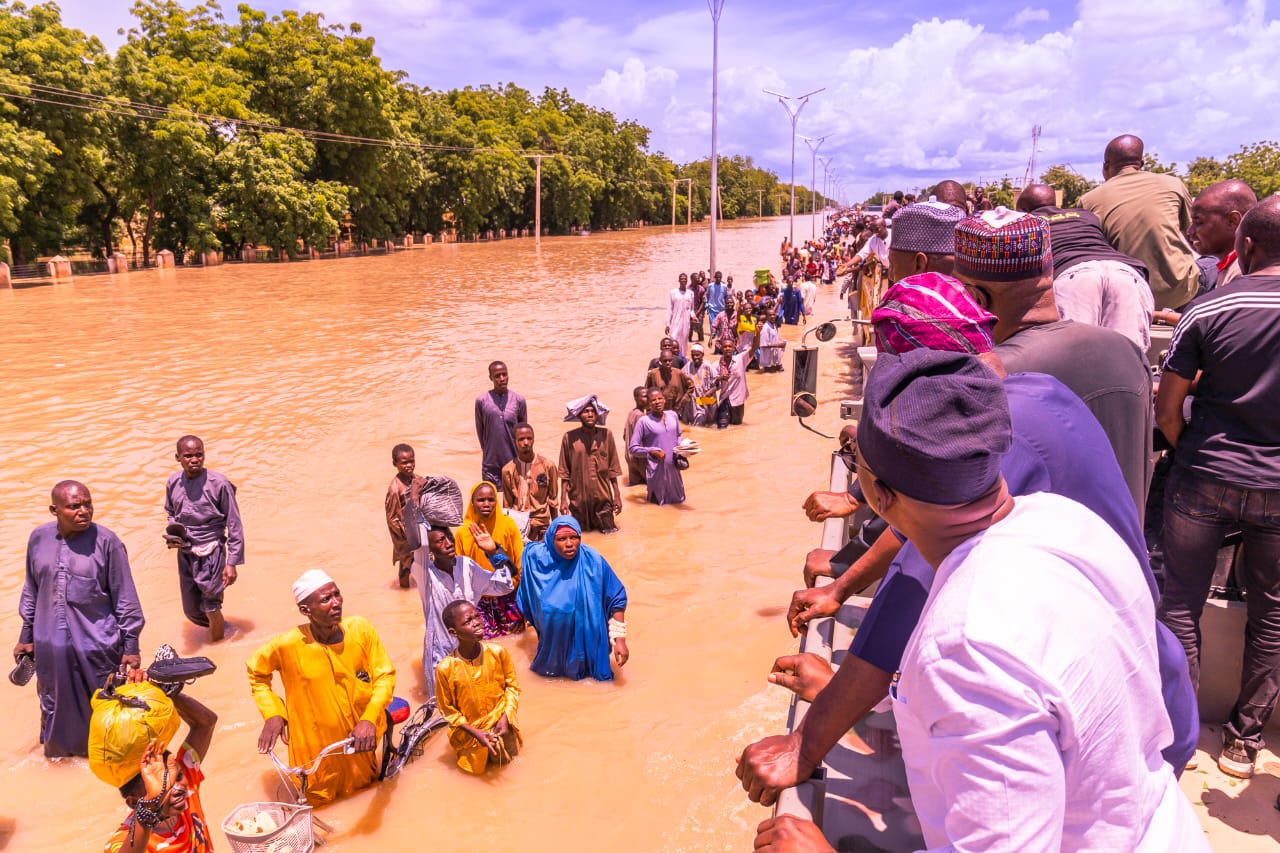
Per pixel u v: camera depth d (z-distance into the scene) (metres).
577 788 5.19
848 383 16.41
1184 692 1.55
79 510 5.51
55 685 5.49
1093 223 3.31
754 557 8.56
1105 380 1.82
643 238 85.75
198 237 45.09
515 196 81.12
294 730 5.08
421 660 6.77
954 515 1.14
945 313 1.37
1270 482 2.96
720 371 13.67
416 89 68.19
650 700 6.13
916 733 1.13
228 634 7.15
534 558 6.46
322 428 13.38
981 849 0.97
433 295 32.59
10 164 33.16
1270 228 3.04
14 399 15.25
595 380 17.03
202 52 49.34
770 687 6.22
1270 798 3.16
